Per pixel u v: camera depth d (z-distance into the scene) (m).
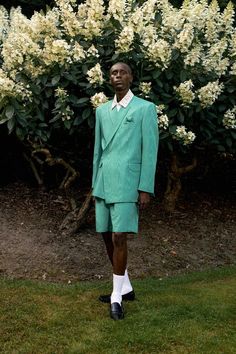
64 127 4.23
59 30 4.17
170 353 2.48
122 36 3.82
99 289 3.27
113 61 4.02
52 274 3.59
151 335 2.62
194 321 2.80
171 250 4.13
